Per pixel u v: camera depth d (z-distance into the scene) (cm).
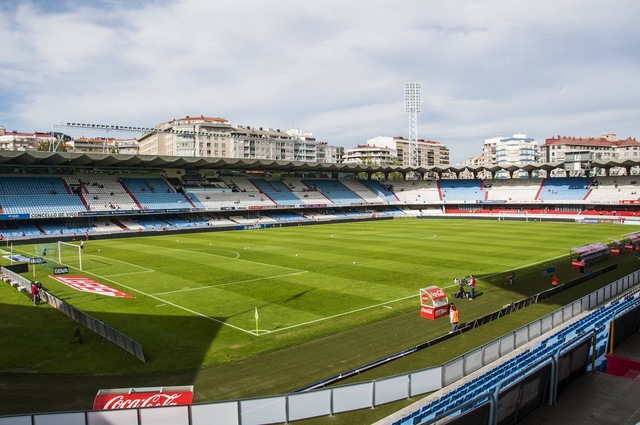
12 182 9188
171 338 2970
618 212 11088
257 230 9706
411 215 13488
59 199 9138
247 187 12075
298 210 12244
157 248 6950
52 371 2456
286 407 1767
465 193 13650
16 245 7494
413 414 1584
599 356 1964
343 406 1869
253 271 5041
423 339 2900
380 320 3303
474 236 8212
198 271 5072
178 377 2381
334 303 3747
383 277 4700
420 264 5406
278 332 3064
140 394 1780
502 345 2358
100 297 3975
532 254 6128
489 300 3825
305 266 5312
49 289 4278
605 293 3419
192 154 19875
